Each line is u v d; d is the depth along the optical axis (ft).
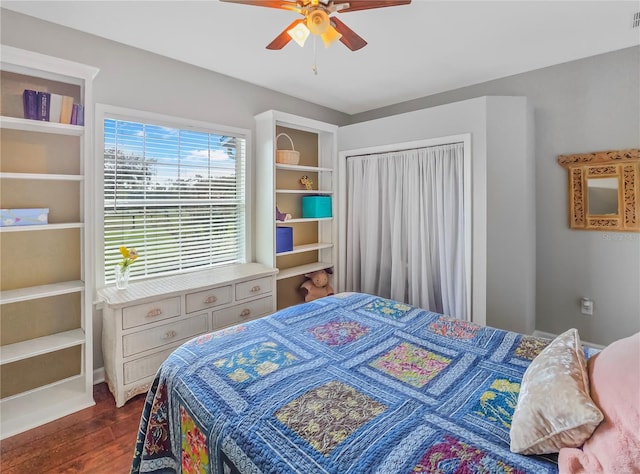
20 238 7.42
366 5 5.50
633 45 8.75
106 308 7.86
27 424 6.73
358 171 12.58
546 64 9.86
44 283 7.73
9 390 7.46
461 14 7.26
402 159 11.40
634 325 9.19
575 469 2.72
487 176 9.57
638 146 8.83
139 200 9.05
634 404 2.61
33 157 7.43
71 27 7.70
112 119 8.46
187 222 10.05
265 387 4.28
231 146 10.99
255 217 11.55
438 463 3.00
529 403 3.24
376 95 12.42
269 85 11.39
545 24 7.69
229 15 7.25
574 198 9.76
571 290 10.04
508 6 6.98
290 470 3.06
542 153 10.24
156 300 7.89
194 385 4.43
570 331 4.54
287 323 6.49
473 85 11.44
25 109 6.64
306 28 6.07
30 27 7.24
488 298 9.70
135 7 6.95
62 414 7.14
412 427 3.51
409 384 4.36
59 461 5.92
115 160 8.59
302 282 13.23
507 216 9.59
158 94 9.12
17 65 6.46
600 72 9.25
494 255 9.65
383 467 2.98
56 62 6.65
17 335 7.45
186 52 8.97
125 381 7.52
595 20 7.53
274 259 10.90
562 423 2.94
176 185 9.75
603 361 3.36
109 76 8.29
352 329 6.20
